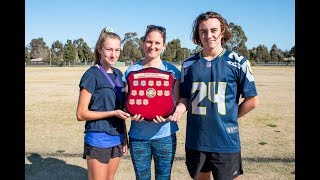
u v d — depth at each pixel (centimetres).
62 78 2659
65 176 489
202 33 320
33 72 3722
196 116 325
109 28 349
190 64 334
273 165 522
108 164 355
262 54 8156
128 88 345
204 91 319
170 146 351
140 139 348
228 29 332
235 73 317
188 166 344
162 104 338
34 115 945
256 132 740
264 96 1415
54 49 10325
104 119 341
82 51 8631
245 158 555
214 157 323
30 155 578
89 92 333
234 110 323
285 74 3344
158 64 357
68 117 916
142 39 359
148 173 356
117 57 347
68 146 633
